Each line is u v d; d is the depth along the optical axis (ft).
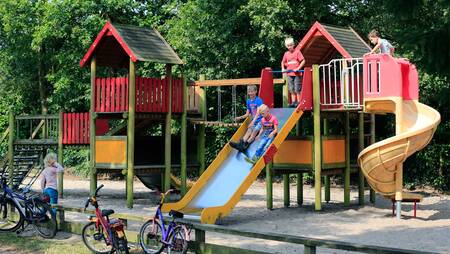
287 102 53.72
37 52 102.32
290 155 51.67
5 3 97.14
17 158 65.72
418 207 54.60
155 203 57.41
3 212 40.68
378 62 46.57
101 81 53.83
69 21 94.79
